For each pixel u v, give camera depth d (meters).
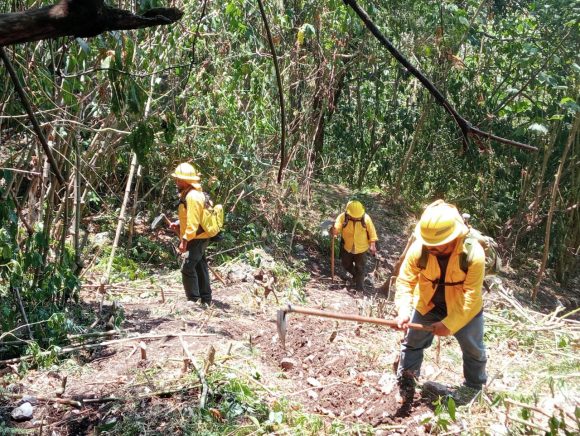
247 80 11.20
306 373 6.09
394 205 14.16
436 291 5.18
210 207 7.59
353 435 5.01
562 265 13.31
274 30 11.00
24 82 6.04
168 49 8.79
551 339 7.74
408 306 5.18
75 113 7.65
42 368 5.89
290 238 11.62
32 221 7.69
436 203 5.03
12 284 6.19
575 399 5.52
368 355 6.49
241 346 6.30
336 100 13.51
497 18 14.83
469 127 3.01
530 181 13.36
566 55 12.34
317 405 5.48
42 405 5.37
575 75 12.38
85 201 9.33
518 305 8.73
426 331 5.34
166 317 7.13
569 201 13.32
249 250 10.09
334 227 10.47
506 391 5.43
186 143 10.23
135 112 4.74
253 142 10.66
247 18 10.17
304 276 10.34
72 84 6.30
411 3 12.37
